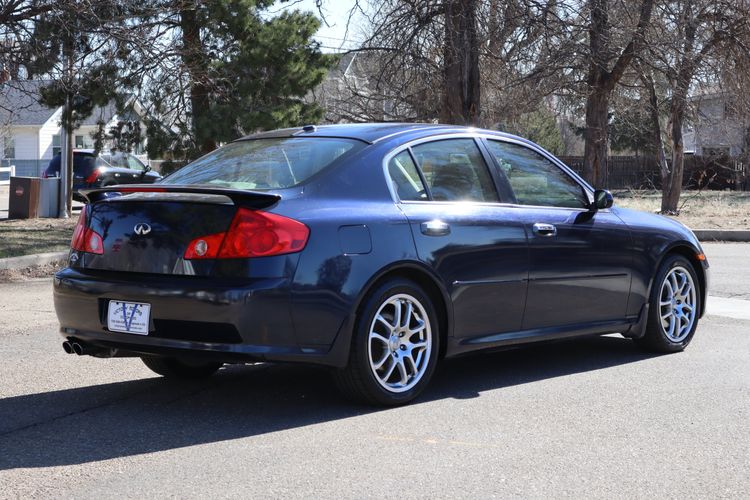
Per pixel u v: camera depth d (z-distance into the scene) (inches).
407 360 217.2
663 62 762.2
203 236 195.2
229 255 192.9
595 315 259.8
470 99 711.1
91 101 786.8
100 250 208.5
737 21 757.9
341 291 199.9
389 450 180.4
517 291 236.2
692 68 767.7
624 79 922.1
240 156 228.7
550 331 247.4
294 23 792.9
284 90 788.0
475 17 698.2
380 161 218.5
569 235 249.6
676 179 965.2
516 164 248.7
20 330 318.7
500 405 217.3
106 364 263.6
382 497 153.9
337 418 204.4
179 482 161.0
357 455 177.0
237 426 197.8
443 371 257.9
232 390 232.2
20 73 671.8
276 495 154.6
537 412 210.8
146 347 199.6
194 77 756.6
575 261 250.7
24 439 187.5
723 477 166.4
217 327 191.8
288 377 247.4
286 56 787.4
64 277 211.9
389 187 216.8
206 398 223.6
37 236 629.3
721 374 253.6
